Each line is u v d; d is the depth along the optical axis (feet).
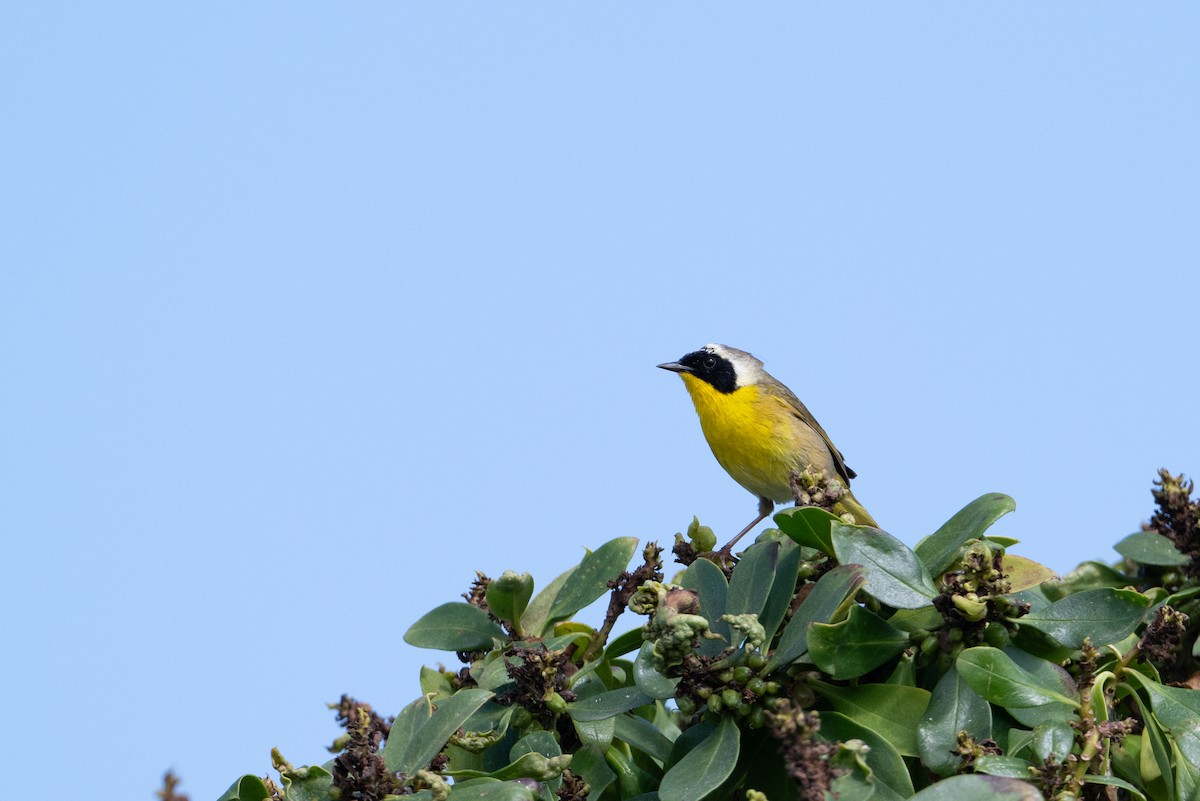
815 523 21.90
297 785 20.77
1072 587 26.37
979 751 18.48
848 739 18.90
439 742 20.24
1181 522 24.79
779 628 22.22
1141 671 21.39
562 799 20.58
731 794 20.16
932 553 21.99
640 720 22.86
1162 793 19.95
